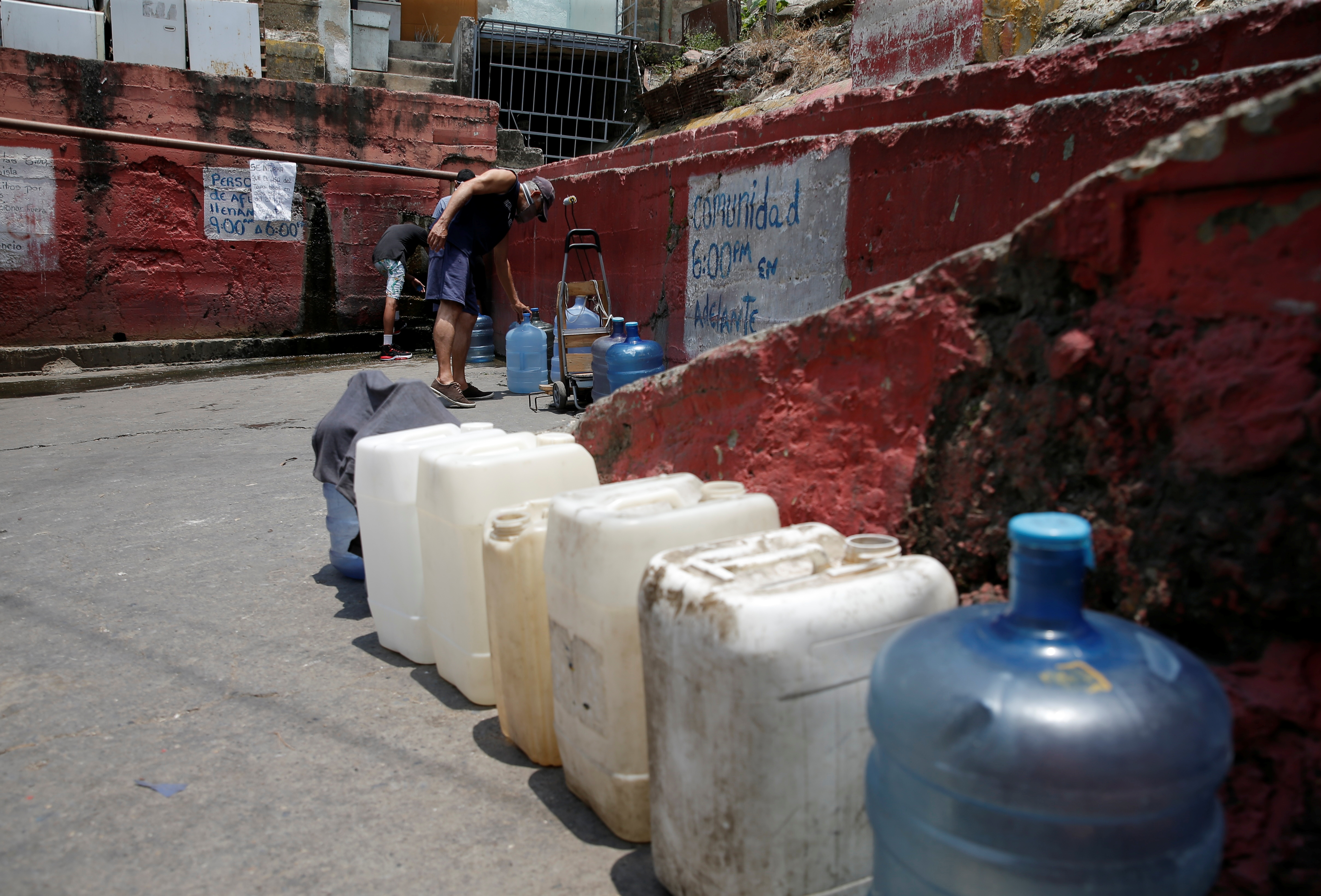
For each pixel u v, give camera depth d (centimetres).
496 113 1143
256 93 1043
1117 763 114
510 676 233
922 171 410
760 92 1040
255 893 189
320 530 441
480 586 258
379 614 306
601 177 787
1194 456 151
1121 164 160
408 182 1124
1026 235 181
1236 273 145
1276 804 143
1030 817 117
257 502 489
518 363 799
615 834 204
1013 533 129
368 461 297
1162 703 118
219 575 382
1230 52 316
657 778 179
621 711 195
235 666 297
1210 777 117
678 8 1584
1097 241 166
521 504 242
